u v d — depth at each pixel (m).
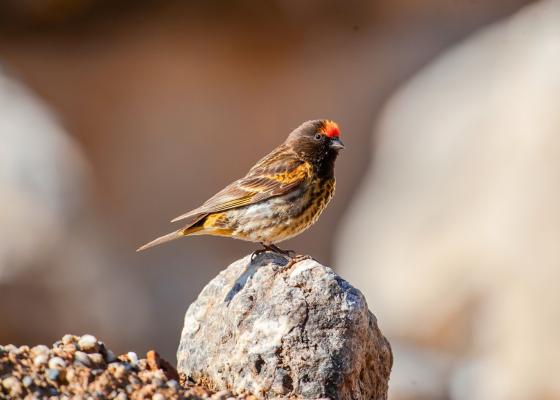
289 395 5.62
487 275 15.09
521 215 14.77
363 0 26.53
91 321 16.00
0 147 17.52
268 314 5.80
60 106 24.28
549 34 18.20
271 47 26.34
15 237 15.52
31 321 15.01
